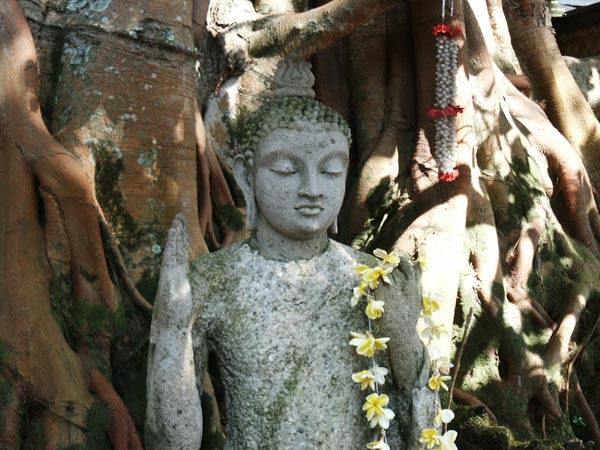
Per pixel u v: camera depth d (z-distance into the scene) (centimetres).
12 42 405
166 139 450
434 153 566
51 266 398
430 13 577
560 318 602
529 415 555
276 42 574
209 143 523
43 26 457
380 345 306
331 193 317
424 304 335
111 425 379
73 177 394
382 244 569
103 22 448
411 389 316
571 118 777
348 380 316
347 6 548
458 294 556
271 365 307
